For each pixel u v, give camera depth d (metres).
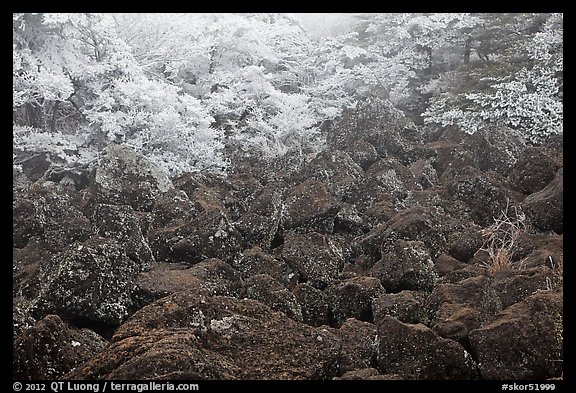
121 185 8.95
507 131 12.20
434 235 8.09
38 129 10.48
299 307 6.49
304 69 16.55
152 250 7.64
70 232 7.68
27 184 10.06
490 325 5.20
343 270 7.89
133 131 11.09
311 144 13.91
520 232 8.55
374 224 9.30
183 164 10.93
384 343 5.14
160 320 4.93
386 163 11.54
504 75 14.44
